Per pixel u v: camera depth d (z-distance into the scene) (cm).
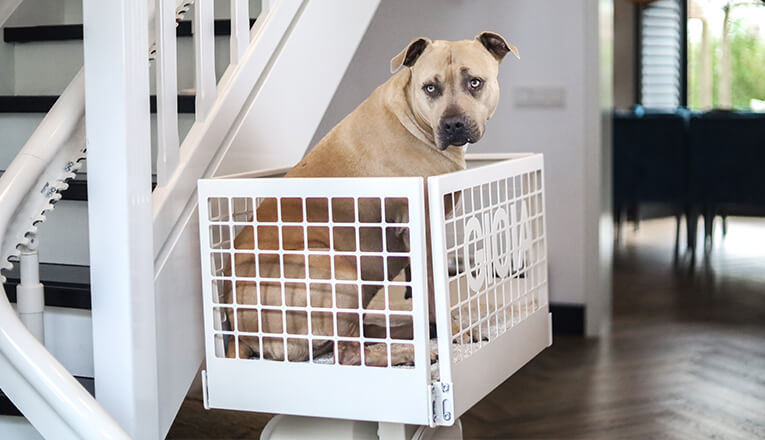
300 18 202
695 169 586
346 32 219
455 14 396
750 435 268
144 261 148
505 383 326
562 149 391
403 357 141
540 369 343
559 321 398
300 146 203
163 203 157
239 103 181
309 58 204
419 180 128
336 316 141
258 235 155
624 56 865
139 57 144
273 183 137
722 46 900
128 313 145
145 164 147
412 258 129
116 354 146
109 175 143
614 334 395
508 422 284
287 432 166
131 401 146
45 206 151
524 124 394
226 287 154
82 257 190
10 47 240
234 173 180
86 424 124
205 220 143
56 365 129
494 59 152
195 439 272
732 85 912
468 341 147
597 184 387
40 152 149
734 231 723
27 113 212
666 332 396
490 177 145
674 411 291
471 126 146
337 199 155
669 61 881
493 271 148
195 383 327
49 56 237
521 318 161
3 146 217
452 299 170
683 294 479
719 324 409
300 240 151
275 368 141
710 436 268
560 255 396
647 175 609
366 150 160
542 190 170
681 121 593
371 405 135
